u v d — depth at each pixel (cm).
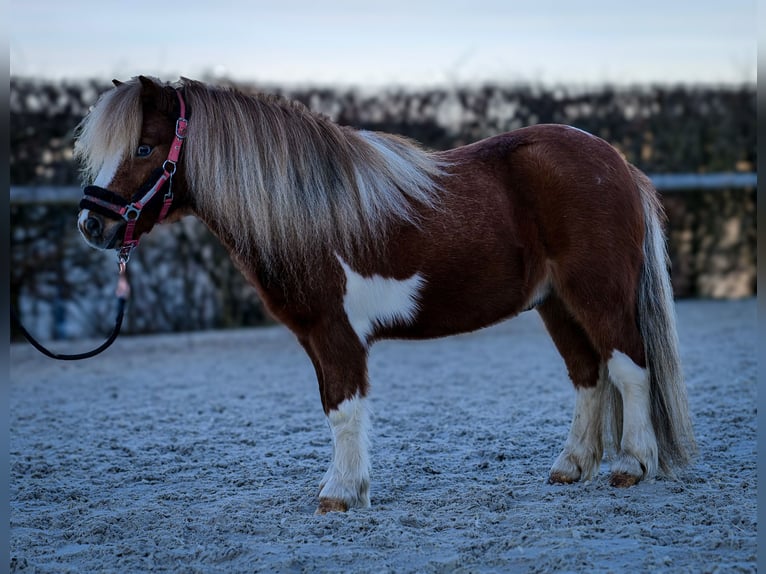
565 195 448
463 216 445
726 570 338
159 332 1085
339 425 436
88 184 454
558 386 739
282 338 1038
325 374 436
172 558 386
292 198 430
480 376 800
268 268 433
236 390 768
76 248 1031
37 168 1061
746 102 1310
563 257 451
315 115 452
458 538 390
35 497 486
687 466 467
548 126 473
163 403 722
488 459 530
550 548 371
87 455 571
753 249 1297
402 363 884
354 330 435
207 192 435
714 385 702
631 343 455
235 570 368
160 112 430
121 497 479
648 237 472
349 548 383
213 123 436
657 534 382
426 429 611
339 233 432
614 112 1269
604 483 461
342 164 438
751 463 492
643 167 1284
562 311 479
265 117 440
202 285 1102
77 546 409
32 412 698
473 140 1220
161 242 1073
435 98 1207
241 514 435
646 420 456
